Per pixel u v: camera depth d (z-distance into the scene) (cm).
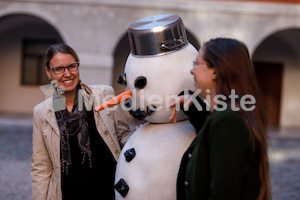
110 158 236
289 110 1461
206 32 1142
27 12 1137
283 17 1155
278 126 1424
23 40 1451
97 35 1142
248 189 157
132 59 203
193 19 1141
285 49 1447
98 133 234
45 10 1138
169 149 197
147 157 198
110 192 235
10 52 1455
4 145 820
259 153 158
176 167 194
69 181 231
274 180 633
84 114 233
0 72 1459
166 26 194
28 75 1466
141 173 198
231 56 160
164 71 193
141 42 197
